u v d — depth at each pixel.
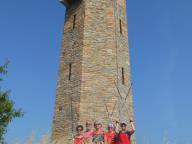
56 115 25.56
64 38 27.77
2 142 17.77
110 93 24.92
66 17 28.55
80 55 25.80
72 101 24.89
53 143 24.56
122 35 27.64
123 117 24.89
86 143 15.62
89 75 25.12
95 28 26.55
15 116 18.20
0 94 18.27
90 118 23.95
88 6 27.16
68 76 26.03
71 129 24.02
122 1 29.00
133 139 25.06
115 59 26.08
